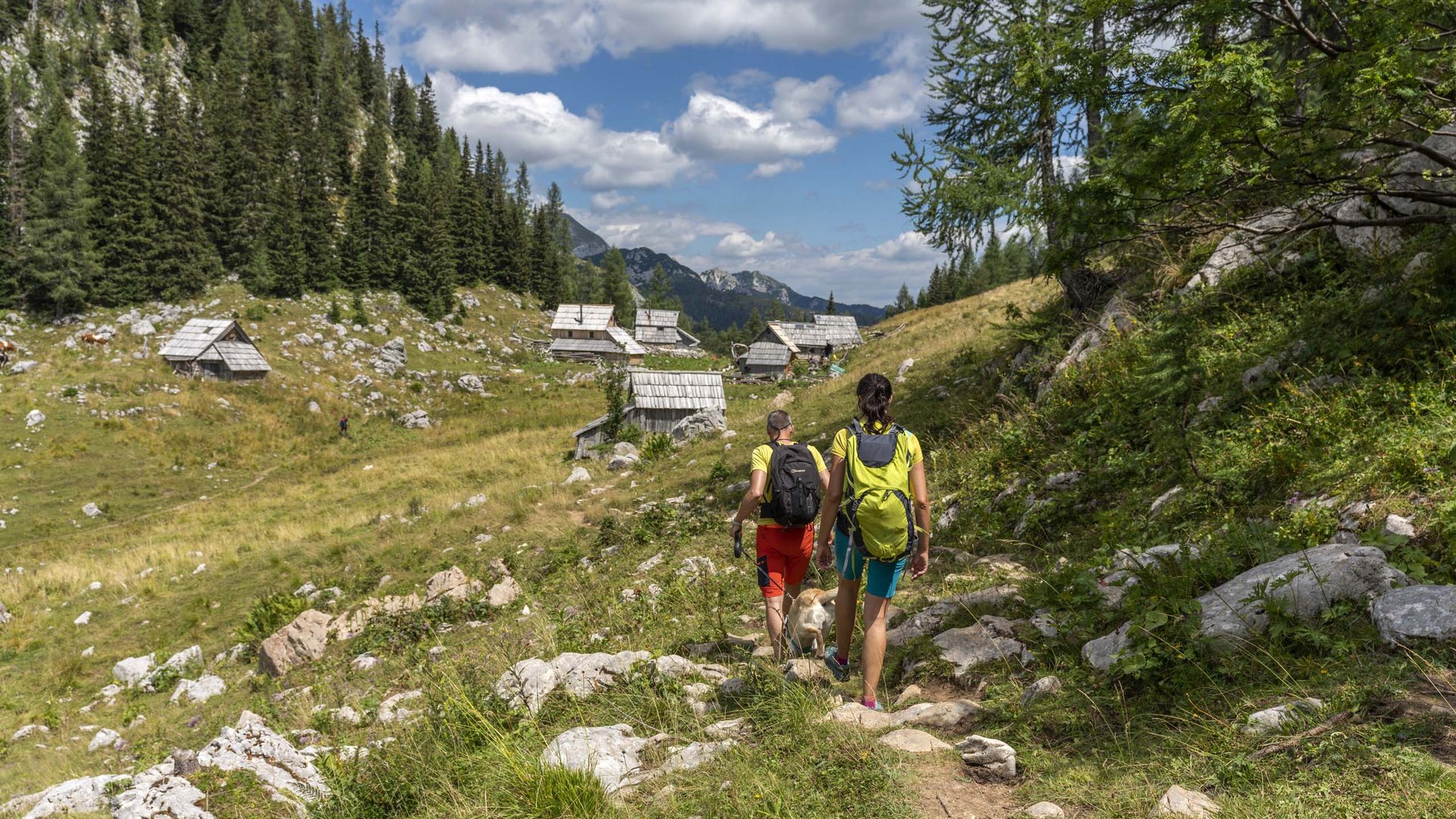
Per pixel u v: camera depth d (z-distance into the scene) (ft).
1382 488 13.80
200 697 37.32
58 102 294.05
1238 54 15.76
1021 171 41.34
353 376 183.83
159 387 146.82
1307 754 8.15
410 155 406.21
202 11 420.36
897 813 8.84
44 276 188.24
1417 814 6.65
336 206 324.39
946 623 16.61
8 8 349.20
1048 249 21.56
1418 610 9.67
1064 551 20.52
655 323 309.01
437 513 68.23
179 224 221.25
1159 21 21.34
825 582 23.71
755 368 194.08
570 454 98.78
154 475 113.29
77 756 32.27
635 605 26.68
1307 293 25.61
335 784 13.42
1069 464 26.55
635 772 11.41
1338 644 9.94
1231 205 21.08
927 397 59.41
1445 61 14.76
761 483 15.56
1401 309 20.26
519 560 46.68
